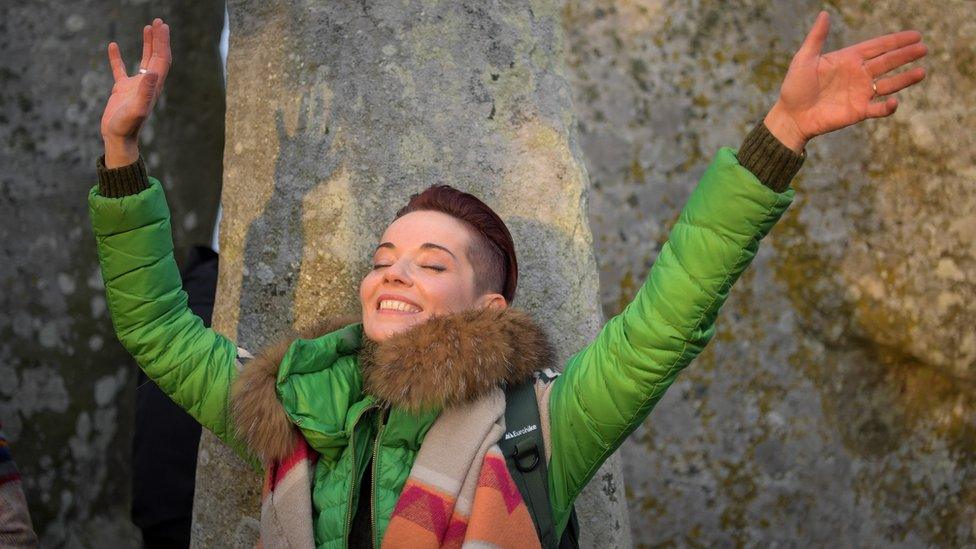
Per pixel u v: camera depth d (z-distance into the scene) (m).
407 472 1.91
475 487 1.83
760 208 1.76
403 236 2.08
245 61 2.64
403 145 2.49
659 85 3.73
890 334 3.76
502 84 2.57
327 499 1.92
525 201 2.54
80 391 4.11
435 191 2.15
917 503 3.90
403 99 2.51
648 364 1.83
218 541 2.52
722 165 1.79
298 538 1.89
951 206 3.82
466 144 2.52
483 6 2.59
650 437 3.67
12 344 3.95
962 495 3.96
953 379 3.85
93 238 4.17
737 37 3.77
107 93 4.20
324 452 1.95
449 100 2.53
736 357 3.71
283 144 2.54
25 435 3.97
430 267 2.04
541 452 1.92
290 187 2.52
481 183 2.52
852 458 3.81
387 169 2.48
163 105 4.46
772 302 3.73
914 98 3.83
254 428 1.96
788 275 3.74
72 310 4.09
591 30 3.73
